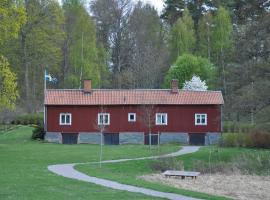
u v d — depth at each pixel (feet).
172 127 208.13
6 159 127.13
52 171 102.73
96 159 134.72
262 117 133.69
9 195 68.64
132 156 143.84
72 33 302.66
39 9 255.09
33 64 271.49
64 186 78.95
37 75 287.89
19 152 149.18
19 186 77.41
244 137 179.93
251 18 144.05
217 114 207.10
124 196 70.18
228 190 92.58
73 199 66.64
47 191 73.10
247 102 131.95
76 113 208.13
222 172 119.75
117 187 79.87
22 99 270.87
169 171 109.60
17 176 90.89
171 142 207.31
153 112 207.92
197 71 259.39
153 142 207.82
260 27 134.72
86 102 208.13
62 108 208.03
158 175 109.50
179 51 298.56
